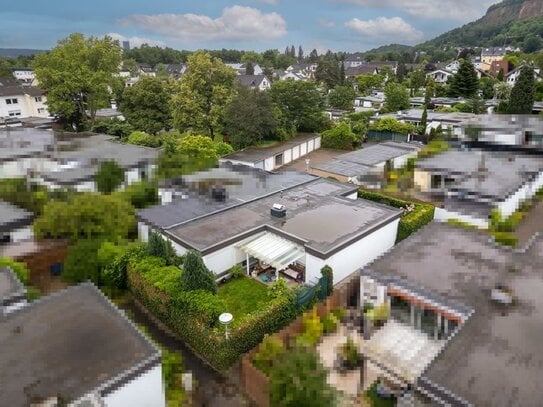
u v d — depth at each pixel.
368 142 64.94
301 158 58.81
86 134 50.56
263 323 19.27
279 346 17.56
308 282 23.22
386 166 41.78
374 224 26.17
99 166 37.00
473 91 89.50
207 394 17.30
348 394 16.72
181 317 19.92
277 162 54.38
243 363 17.53
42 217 25.95
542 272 19.97
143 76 67.62
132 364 14.24
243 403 16.89
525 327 16.20
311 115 63.41
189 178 35.75
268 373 16.58
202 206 29.81
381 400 16.39
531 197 34.84
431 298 18.31
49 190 31.16
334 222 26.66
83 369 14.04
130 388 14.14
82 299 17.86
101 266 23.97
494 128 47.50
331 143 63.06
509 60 123.19
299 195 32.03
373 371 17.78
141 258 23.50
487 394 13.23
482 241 23.19
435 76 121.00
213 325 18.78
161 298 21.06
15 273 20.44
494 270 20.22
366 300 21.03
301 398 13.35
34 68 65.81
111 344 15.20
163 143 53.06
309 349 15.86
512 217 30.62
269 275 25.12
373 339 19.38
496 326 16.30
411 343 18.94
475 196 30.89
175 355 19.08
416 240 23.41
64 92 65.19
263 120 56.47
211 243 24.17
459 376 14.01
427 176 36.28
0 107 82.94
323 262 22.88
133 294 23.61
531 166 36.50
